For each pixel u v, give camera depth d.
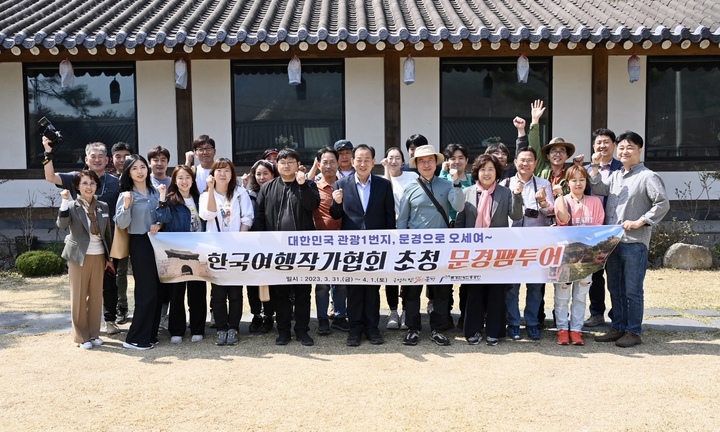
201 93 9.62
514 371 4.72
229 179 5.55
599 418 3.89
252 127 9.73
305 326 5.58
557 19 9.07
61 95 9.73
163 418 3.93
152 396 4.28
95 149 5.87
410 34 8.37
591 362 4.93
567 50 9.28
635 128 9.60
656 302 6.81
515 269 5.41
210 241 5.41
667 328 5.86
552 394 4.26
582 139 9.66
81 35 8.39
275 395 4.28
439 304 5.48
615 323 5.56
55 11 9.91
